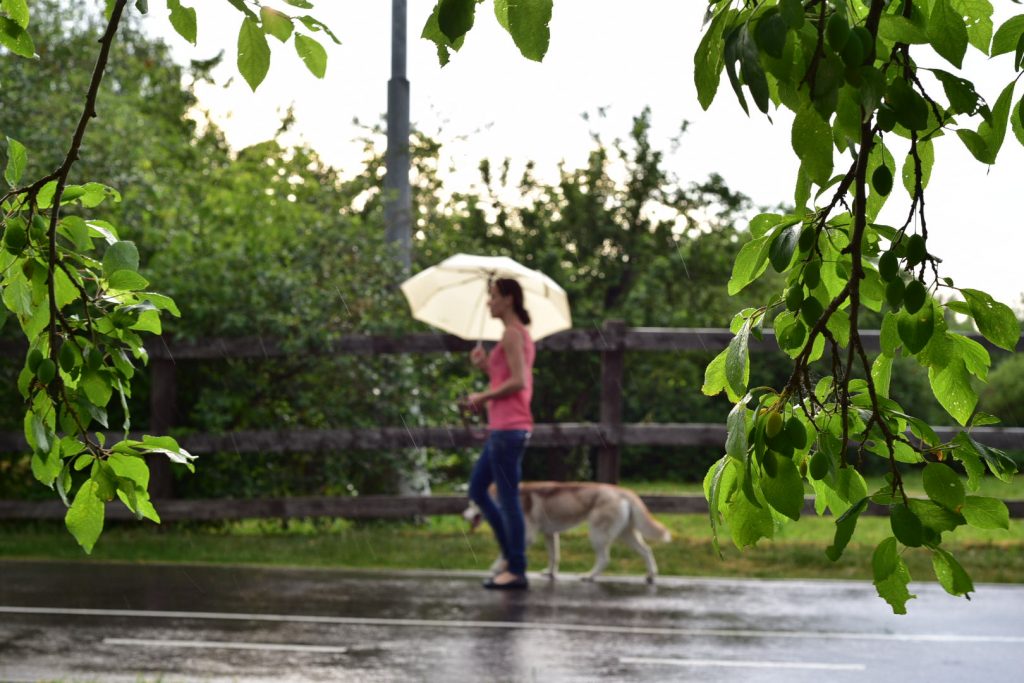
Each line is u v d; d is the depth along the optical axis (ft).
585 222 92.48
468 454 56.70
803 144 5.03
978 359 6.08
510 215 92.02
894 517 5.44
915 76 5.49
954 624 34.30
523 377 37.11
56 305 7.41
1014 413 89.30
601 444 50.93
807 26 5.01
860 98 5.04
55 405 7.41
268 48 7.22
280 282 51.96
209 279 52.60
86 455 7.48
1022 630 33.55
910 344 5.98
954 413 6.21
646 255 92.07
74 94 61.72
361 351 51.80
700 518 69.46
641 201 93.45
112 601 35.91
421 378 55.21
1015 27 5.77
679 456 95.66
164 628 31.76
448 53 5.97
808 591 39.93
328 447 50.85
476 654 28.81
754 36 4.87
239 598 36.73
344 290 54.75
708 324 86.12
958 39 5.60
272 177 71.51
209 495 52.90
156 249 54.85
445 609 35.04
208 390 52.29
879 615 35.55
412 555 46.09
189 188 68.69
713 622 33.83
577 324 86.07
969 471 5.94
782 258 5.88
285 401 53.78
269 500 50.75
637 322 86.22
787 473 5.59
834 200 5.82
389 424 53.78
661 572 43.52
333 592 37.99
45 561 44.42
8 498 53.98
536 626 32.63
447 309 43.83
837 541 5.39
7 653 28.30
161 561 44.88
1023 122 5.76
